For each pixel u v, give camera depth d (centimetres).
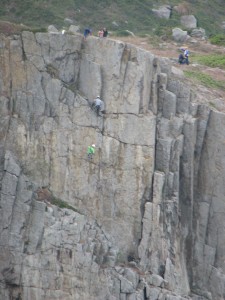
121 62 13150
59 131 13000
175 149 13512
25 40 12925
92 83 13150
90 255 12625
